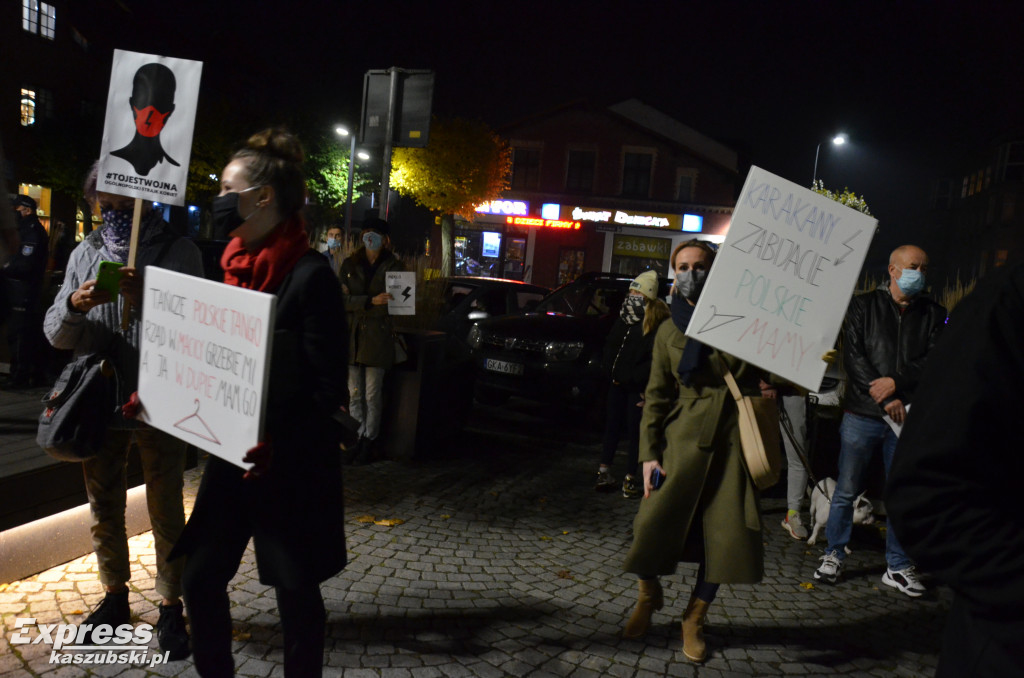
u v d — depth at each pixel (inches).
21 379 262.5
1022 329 43.2
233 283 86.4
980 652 43.3
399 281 224.7
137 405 88.0
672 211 1369.3
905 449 44.6
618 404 227.1
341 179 1177.4
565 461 261.7
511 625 132.2
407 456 244.2
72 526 142.0
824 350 109.8
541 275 1412.4
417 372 243.3
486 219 1412.4
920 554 43.8
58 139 1027.9
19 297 257.6
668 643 131.0
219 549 83.1
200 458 221.3
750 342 108.7
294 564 82.5
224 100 1099.3
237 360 75.6
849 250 109.9
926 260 159.6
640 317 215.5
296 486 82.8
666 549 121.7
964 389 42.6
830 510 168.7
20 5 1032.8
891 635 142.1
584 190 1401.3
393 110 281.1
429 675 112.6
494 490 219.0
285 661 86.4
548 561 166.6
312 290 83.4
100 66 1192.8
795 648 133.3
